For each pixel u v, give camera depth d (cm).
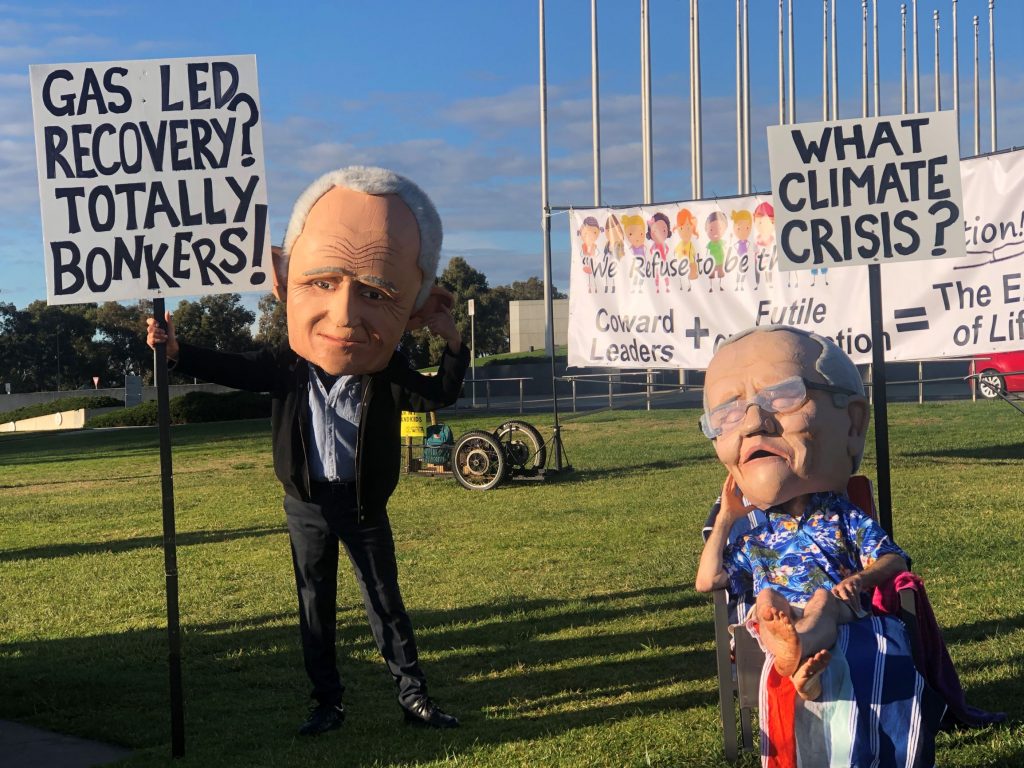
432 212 527
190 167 523
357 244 502
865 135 547
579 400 3469
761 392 419
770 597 369
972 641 598
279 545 1105
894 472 1325
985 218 1098
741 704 411
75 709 579
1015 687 512
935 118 541
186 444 2700
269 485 1681
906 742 368
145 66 521
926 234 542
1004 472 1277
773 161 553
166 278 520
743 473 421
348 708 562
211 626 764
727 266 1281
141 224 520
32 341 8519
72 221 516
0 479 2195
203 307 7744
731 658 435
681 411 2527
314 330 509
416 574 905
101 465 2325
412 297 515
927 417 2019
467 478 1439
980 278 1108
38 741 530
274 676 634
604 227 1356
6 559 1128
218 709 572
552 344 1490
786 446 415
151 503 1548
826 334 1220
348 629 735
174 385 6775
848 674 368
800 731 374
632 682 575
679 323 1314
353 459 517
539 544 1008
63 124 516
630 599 766
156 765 480
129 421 4262
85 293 516
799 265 551
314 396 520
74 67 517
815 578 403
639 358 1341
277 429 522
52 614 840
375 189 512
